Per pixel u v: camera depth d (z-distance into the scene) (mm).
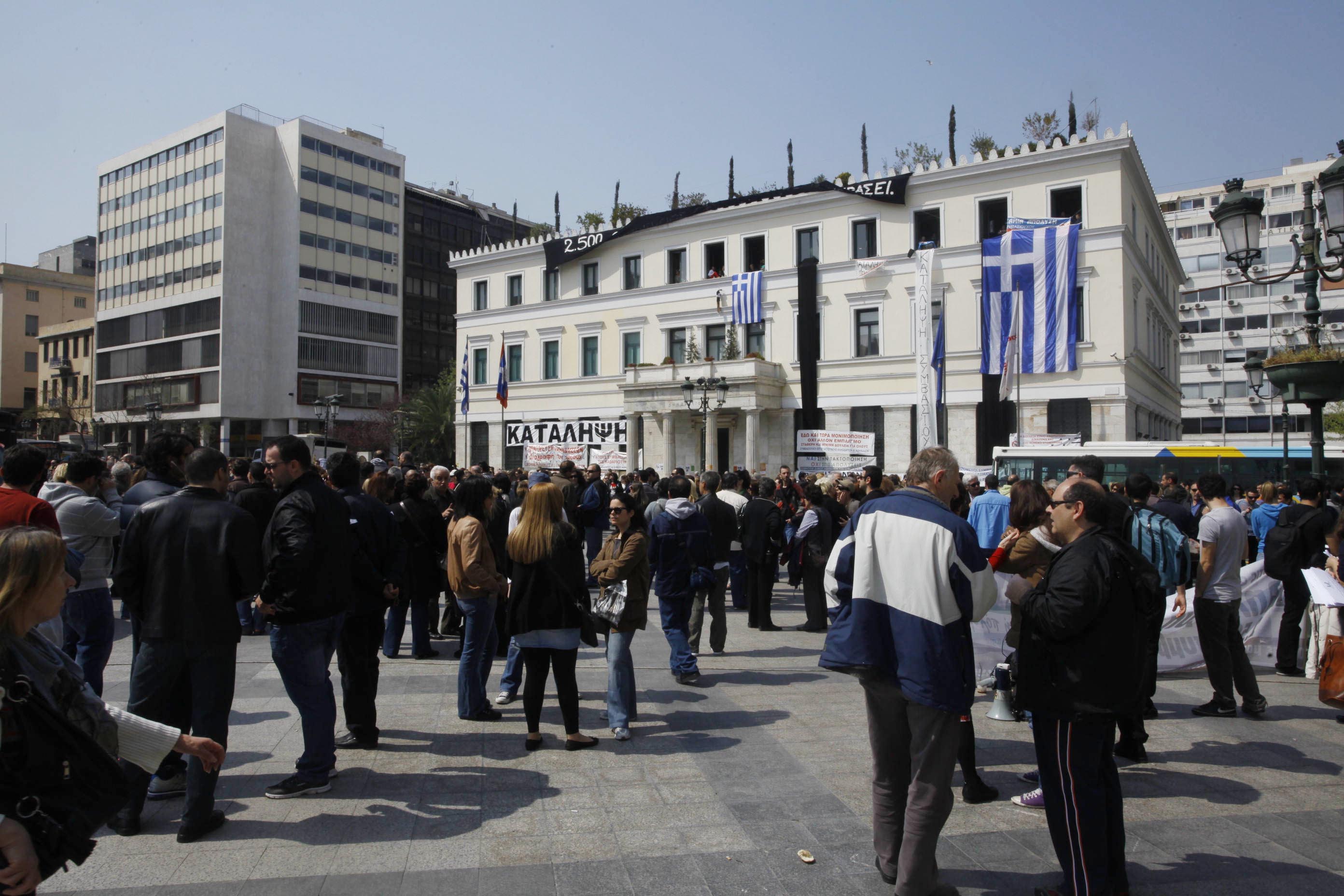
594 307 47781
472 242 81812
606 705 7598
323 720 5273
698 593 9828
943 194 37844
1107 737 3957
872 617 3934
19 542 2607
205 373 60375
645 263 46375
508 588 6898
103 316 68500
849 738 6551
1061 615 3775
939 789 3785
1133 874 4230
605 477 20531
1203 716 7273
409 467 13594
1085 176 34688
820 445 26031
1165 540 6453
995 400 35594
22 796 2500
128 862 4281
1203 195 80000
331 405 44438
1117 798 4004
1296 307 70062
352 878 4137
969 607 3836
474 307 53125
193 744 3145
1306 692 8250
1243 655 7230
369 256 66625
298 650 5168
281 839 4594
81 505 6301
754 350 42812
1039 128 42469
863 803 5180
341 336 64312
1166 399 46250
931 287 37656
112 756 2918
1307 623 9328
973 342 36844
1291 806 5176
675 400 41156
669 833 4715
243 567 4766
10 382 78688
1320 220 9172
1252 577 9586
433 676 8633
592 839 4637
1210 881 4160
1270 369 9102
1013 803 5254
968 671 3844
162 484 7195
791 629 12055
